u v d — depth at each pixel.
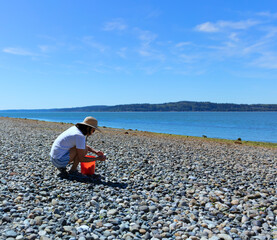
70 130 6.77
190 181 7.23
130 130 32.16
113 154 11.16
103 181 6.79
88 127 6.89
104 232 3.94
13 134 18.33
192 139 22.59
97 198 5.39
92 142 15.30
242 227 4.37
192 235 3.99
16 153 10.21
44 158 9.45
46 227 3.95
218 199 5.70
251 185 7.06
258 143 21.12
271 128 51.12
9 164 8.17
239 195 6.15
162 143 17.06
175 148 14.58
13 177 6.63
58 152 6.67
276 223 4.54
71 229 3.95
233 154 13.45
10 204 4.73
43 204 4.93
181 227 4.25
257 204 5.44
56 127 29.94
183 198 5.74
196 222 4.54
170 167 8.99
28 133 19.67
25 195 5.30
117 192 5.89
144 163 9.49
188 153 12.72
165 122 75.31
